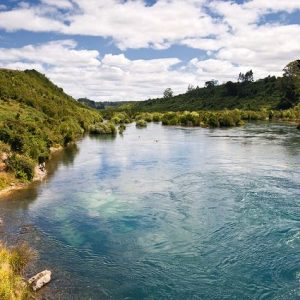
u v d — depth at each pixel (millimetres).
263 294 20312
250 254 24828
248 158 59156
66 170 53188
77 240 27828
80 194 40062
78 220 31984
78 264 24031
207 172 49156
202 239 27500
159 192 40188
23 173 45094
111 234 28875
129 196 39000
